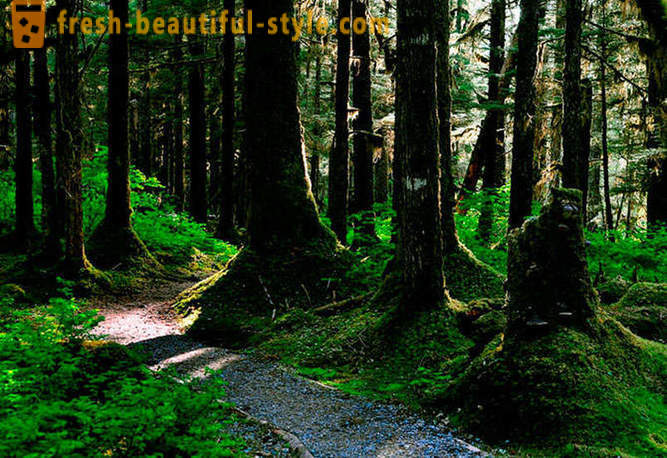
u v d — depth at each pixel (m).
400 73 7.39
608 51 17.06
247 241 11.16
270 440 4.76
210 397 4.28
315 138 20.28
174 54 20.94
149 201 18.00
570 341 5.15
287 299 10.13
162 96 26.97
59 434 3.28
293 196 11.20
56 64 10.99
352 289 10.38
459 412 5.29
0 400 4.07
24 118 14.41
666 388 5.17
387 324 7.43
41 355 5.19
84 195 16.06
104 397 5.11
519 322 5.45
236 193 23.83
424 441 4.80
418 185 7.39
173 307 10.62
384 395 6.05
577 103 10.38
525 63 10.73
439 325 7.11
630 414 4.57
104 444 3.60
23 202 14.54
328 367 7.10
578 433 4.47
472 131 20.12
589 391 4.75
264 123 11.29
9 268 11.68
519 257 5.67
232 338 8.80
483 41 20.69
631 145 19.45
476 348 6.16
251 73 11.40
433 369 6.46
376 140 16.08
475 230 14.87
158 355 7.72
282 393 6.14
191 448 3.61
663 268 10.38
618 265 10.60
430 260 7.42
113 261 13.04
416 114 7.29
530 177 10.88
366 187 15.59
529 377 5.00
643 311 7.21
